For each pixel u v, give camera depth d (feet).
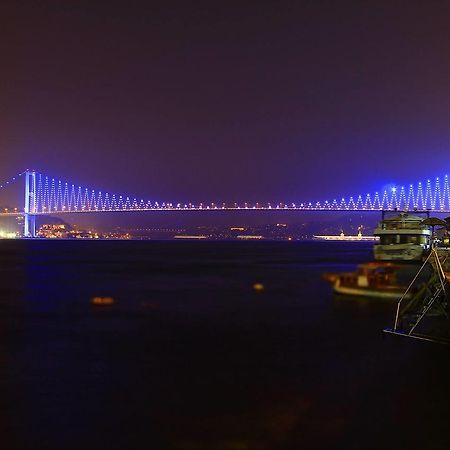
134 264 236.63
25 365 52.80
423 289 72.08
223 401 41.88
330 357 56.08
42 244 620.08
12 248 463.42
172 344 62.90
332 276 163.73
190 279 155.94
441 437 35.53
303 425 37.24
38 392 44.11
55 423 37.50
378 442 34.78
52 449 33.71
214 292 120.57
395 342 63.46
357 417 38.73
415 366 52.24
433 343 62.54
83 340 65.31
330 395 43.39
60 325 76.33
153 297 111.45
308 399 42.37
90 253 364.99
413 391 44.42
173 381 47.19
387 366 52.24
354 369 51.29
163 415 38.93
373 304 96.78
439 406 40.93
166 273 181.16
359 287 108.06
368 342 63.62
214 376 48.80
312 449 33.78
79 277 163.32
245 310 91.61
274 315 85.46
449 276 74.54
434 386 45.80
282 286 134.31
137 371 50.62
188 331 71.46
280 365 52.80
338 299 104.88
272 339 65.82
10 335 68.69
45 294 116.47
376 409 40.24
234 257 309.63
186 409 40.11
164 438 35.17
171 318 82.84
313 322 78.07
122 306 97.45
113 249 458.09
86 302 103.30
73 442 34.63
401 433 36.09
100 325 76.43
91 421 37.83
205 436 35.45
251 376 48.85
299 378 48.14
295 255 344.69
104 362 54.08
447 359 55.11
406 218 212.23
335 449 33.81
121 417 38.55
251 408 40.40
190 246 588.91
